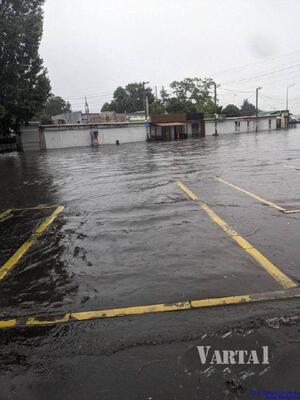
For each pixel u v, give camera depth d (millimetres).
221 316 3650
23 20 36750
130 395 2689
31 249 6258
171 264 5039
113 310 3924
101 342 3357
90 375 2928
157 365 2988
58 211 9203
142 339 3354
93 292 4398
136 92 99688
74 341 3410
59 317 3869
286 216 7176
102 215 8273
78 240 6516
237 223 6852
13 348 3373
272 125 79125
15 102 38219
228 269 4750
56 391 2787
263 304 3842
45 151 42438
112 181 13945
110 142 52750
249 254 5219
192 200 9211
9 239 7016
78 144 49812
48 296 4402
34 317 3918
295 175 12594
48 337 3512
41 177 17406
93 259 5492
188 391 2699
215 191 10344
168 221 7281
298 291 4078
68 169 20266
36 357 3213
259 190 10141
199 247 5633
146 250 5680
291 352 3049
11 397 2762
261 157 20062
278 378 2783
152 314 3777
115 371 2953
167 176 14250
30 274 5141
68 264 5387
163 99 92000
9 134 46531
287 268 4691
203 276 4586
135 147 40312
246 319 3570
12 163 27656
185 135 59562
